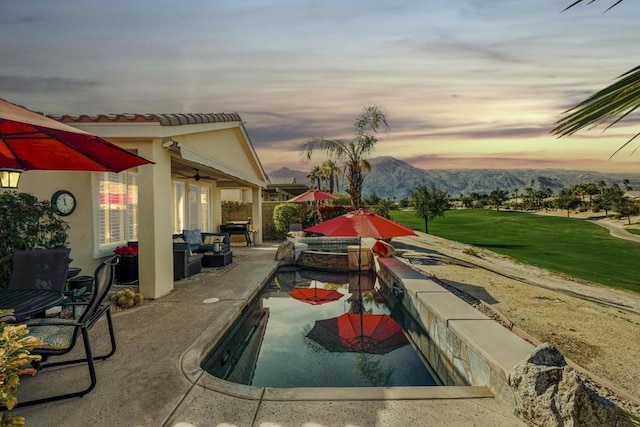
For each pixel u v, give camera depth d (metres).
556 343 5.16
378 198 29.41
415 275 8.22
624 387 3.97
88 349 3.70
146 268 7.28
